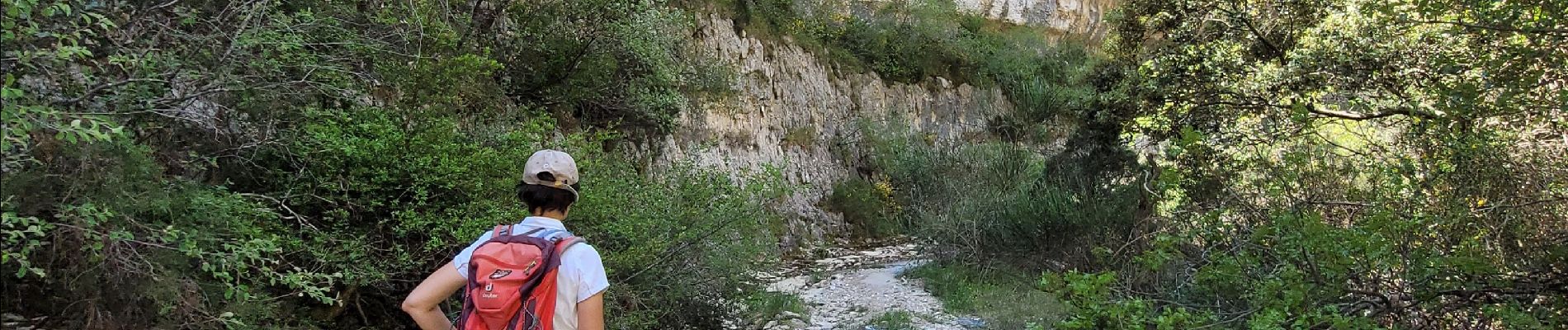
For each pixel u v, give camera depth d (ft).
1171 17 37.88
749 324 24.57
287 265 13.57
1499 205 14.93
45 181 10.24
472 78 20.13
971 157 54.60
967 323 28.89
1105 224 33.83
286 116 15.47
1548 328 12.73
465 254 7.70
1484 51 17.72
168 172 13.29
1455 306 14.32
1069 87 69.92
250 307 12.70
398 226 15.25
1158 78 35.40
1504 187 15.62
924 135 63.21
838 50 64.44
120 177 10.81
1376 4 19.03
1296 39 32.65
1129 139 38.42
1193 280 19.10
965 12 78.13
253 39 13.37
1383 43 26.45
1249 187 18.15
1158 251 18.53
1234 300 17.92
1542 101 15.25
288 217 14.20
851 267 43.16
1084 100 43.78
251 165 15.10
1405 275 14.73
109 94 11.70
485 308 7.20
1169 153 18.80
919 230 43.32
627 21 32.30
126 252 10.96
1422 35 24.34
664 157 39.01
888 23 68.49
